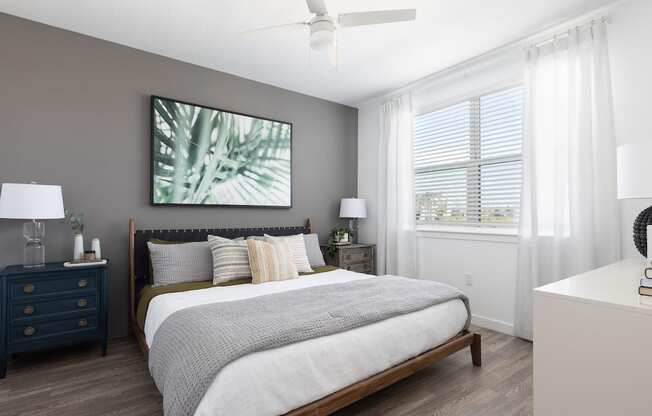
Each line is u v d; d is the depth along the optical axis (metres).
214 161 3.64
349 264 4.29
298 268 3.36
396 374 1.97
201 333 1.63
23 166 2.74
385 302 2.15
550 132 2.96
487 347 2.90
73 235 2.95
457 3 2.56
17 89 2.73
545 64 3.00
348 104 4.94
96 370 2.46
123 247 3.16
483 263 3.49
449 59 3.49
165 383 1.50
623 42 2.58
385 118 4.48
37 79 2.81
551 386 1.40
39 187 2.47
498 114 3.49
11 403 2.02
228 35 3.02
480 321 3.49
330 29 2.08
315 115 4.60
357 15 2.05
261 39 3.08
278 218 4.20
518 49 3.25
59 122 2.89
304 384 1.58
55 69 2.88
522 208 3.04
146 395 2.12
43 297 2.49
